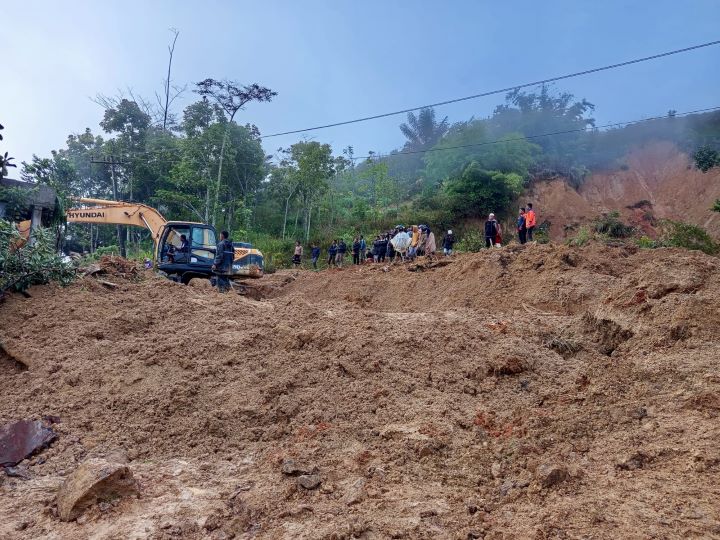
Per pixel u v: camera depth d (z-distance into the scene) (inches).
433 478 142.6
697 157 1510.8
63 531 120.3
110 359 221.0
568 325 273.6
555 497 126.7
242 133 1224.2
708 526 106.1
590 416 165.6
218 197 1141.1
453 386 204.8
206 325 260.1
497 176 1318.9
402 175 1796.3
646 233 1414.9
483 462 149.2
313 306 316.2
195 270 505.4
